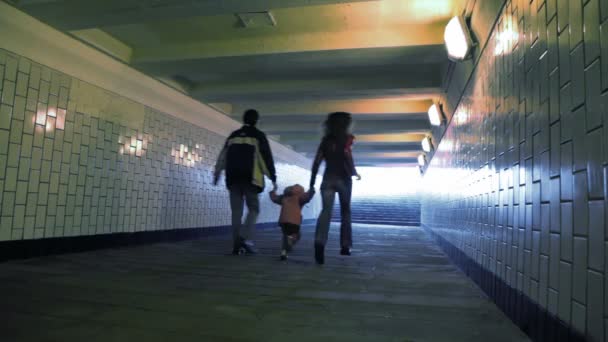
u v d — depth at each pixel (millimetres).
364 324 2438
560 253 1793
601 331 1401
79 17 4500
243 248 6031
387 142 12570
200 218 8688
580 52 1592
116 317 2430
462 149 4988
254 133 5793
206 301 2902
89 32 5191
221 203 9719
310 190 5441
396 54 5391
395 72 6824
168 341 2039
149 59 5918
